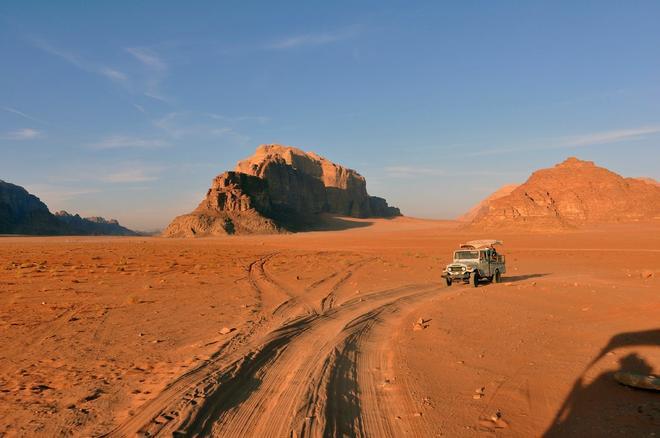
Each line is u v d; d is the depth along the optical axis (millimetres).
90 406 7867
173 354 11539
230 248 90875
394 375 9289
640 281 25156
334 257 55906
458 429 6715
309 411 7379
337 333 13289
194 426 6887
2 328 14844
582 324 13625
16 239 196875
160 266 41000
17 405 7945
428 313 16109
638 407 7020
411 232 198125
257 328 14391
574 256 54031
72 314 17406
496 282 28500
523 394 8055
